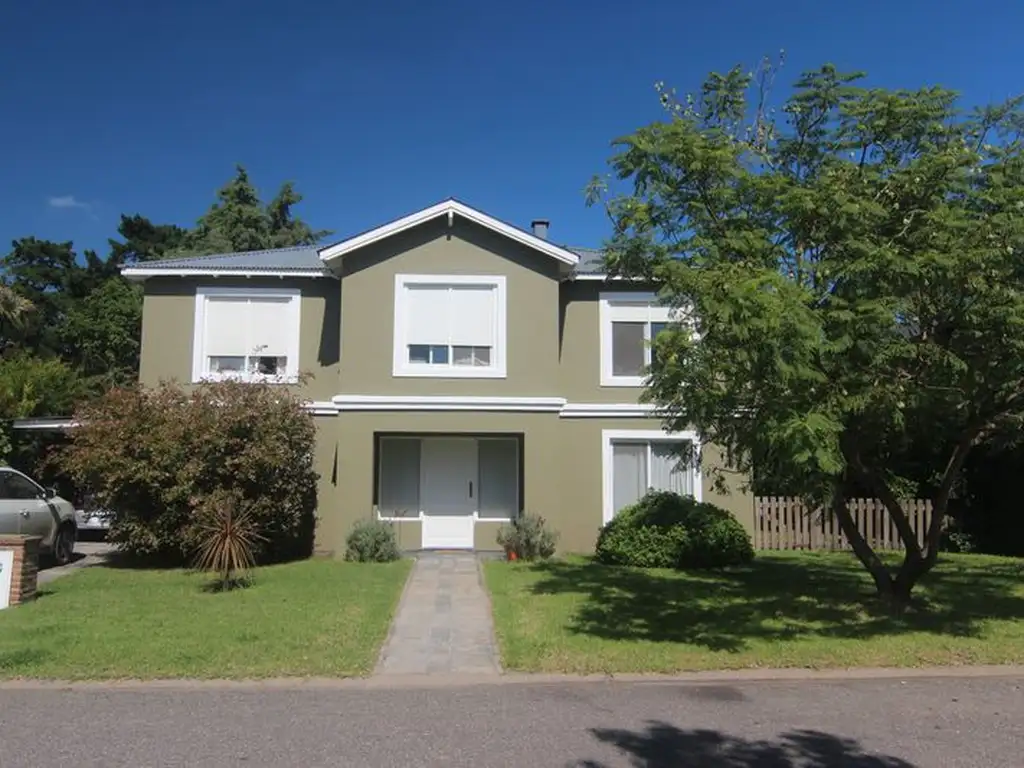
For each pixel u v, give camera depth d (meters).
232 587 12.62
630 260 10.16
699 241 9.41
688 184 10.01
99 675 7.84
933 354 9.19
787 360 8.14
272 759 5.68
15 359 26.36
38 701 7.09
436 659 8.69
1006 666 8.48
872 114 10.27
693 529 15.51
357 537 16.05
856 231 9.20
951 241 8.92
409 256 17.19
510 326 17.16
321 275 17.78
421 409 16.81
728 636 9.58
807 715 6.79
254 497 15.42
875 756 5.79
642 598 11.93
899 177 9.52
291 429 15.98
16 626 9.77
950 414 10.73
